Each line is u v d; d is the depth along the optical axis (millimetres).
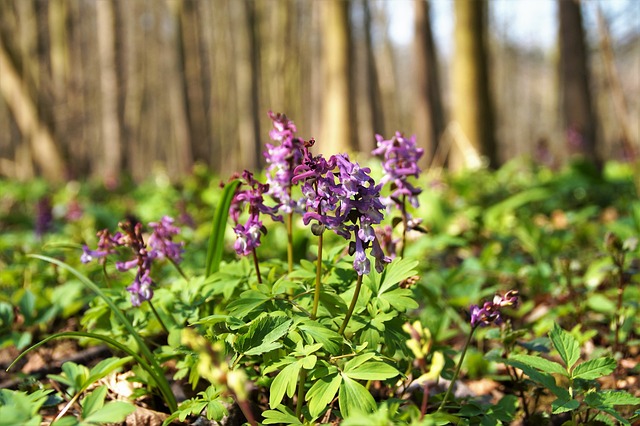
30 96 16875
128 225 3094
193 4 26438
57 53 24828
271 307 2863
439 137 17531
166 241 3484
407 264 2947
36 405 2205
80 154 24203
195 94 26375
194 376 2865
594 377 2635
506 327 3281
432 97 17484
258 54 37750
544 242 6316
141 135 48906
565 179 10531
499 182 11945
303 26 40812
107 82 24938
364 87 30062
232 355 2766
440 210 7500
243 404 2305
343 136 17906
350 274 3141
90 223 8805
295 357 2592
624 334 3941
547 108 52344
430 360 3260
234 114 40750
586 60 14078
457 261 6762
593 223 8453
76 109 23609
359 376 2482
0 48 16422
